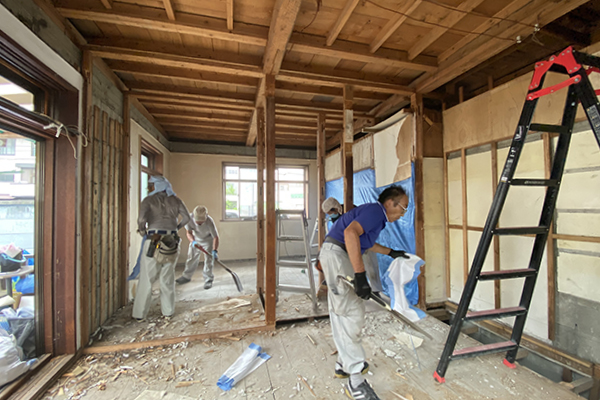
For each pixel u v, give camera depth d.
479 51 2.36
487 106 2.70
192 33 2.20
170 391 1.71
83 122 2.20
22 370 1.68
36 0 1.70
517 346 1.91
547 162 2.20
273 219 2.61
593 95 1.38
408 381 1.81
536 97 1.59
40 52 1.71
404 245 3.26
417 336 2.41
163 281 2.78
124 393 1.69
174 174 5.75
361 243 1.70
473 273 1.71
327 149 6.41
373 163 4.01
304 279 4.35
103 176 2.62
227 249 6.00
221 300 3.33
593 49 1.97
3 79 1.65
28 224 1.93
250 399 1.65
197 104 3.76
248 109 4.00
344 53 2.49
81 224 2.15
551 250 2.20
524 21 2.01
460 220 3.05
